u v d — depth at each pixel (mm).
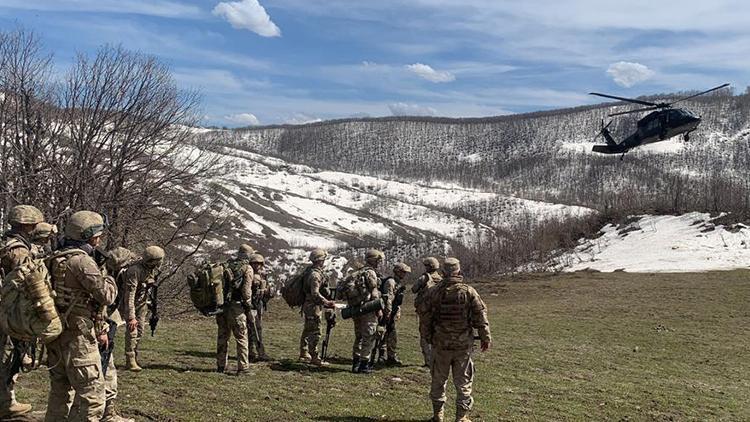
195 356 10789
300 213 134750
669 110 24594
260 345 10547
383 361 10773
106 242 21125
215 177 25688
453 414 7602
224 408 7070
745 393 10641
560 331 17500
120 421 5934
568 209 122938
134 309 8695
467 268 54094
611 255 42531
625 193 68688
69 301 4820
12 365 5734
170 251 24312
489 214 141750
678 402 9484
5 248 5227
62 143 21656
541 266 46062
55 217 19266
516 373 11039
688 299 24219
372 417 7203
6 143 20125
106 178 22312
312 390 8383
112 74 22203
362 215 144000
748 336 17109
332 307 10359
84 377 4855
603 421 8070
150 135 23109
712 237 40938
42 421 5883
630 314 21109
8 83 20406
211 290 8773
